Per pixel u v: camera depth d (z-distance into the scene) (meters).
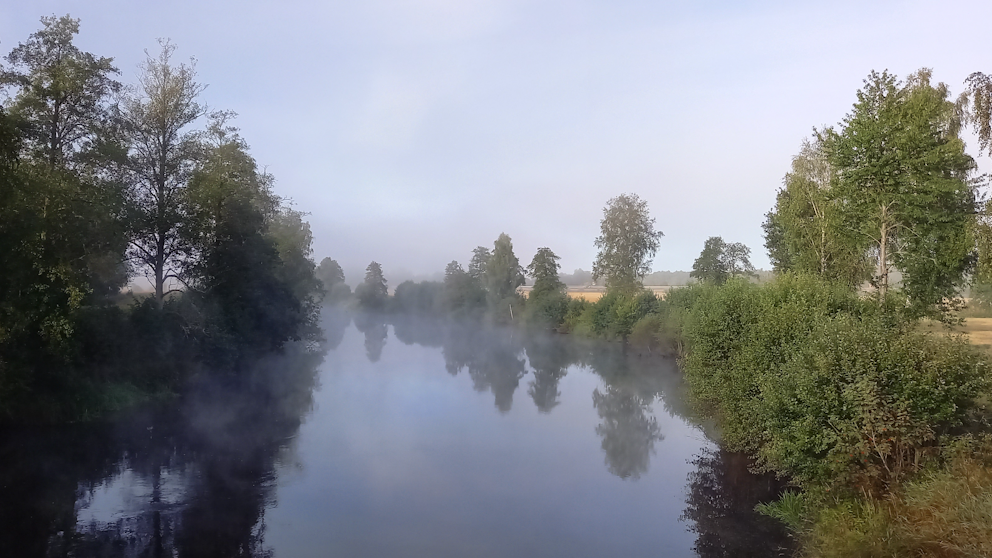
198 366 32.47
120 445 19.33
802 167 30.14
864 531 9.86
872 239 21.06
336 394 31.55
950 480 9.56
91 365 24.16
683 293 42.00
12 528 12.20
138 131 31.69
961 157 20.88
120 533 12.13
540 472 17.33
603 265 61.75
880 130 19.42
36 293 20.75
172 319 30.75
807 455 11.60
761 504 13.86
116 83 28.92
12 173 19.09
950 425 10.78
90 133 28.22
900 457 10.69
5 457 17.38
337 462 18.14
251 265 36.69
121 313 27.41
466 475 16.95
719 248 53.59
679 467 17.81
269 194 47.28
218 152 35.88
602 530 12.84
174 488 15.20
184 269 34.47
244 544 11.79
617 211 61.09
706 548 11.61
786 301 17.44
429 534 12.56
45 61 27.50
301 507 14.09
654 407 27.94
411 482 16.25
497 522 13.24
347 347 61.41
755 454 15.92
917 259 19.97
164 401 27.30
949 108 21.70
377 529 12.77
